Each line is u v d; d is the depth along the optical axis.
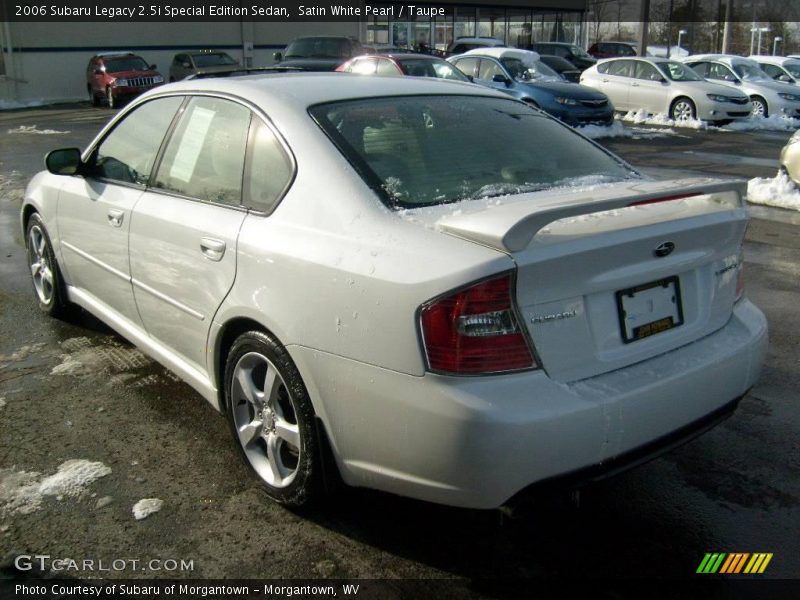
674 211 2.88
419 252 2.54
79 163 4.39
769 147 15.05
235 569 2.79
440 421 2.43
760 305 5.72
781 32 52.69
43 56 27.91
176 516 3.09
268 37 32.66
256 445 3.27
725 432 3.81
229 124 3.45
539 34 38.75
